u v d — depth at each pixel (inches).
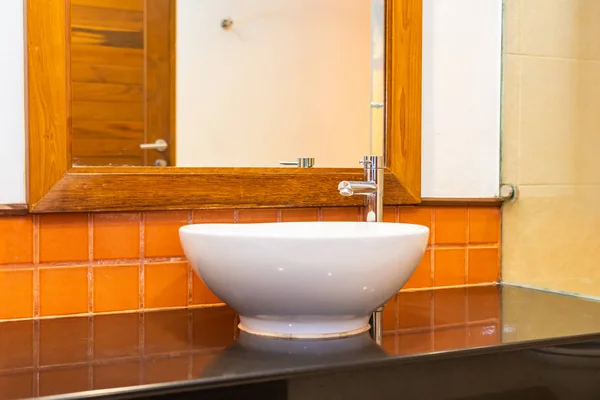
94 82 48.6
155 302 44.8
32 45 40.5
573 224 52.7
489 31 55.9
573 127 53.7
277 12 53.8
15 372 29.9
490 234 56.0
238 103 52.7
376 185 45.5
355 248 32.3
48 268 41.8
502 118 56.3
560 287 52.9
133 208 43.4
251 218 47.5
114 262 43.6
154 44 55.6
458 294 51.3
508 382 34.4
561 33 55.1
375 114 51.6
